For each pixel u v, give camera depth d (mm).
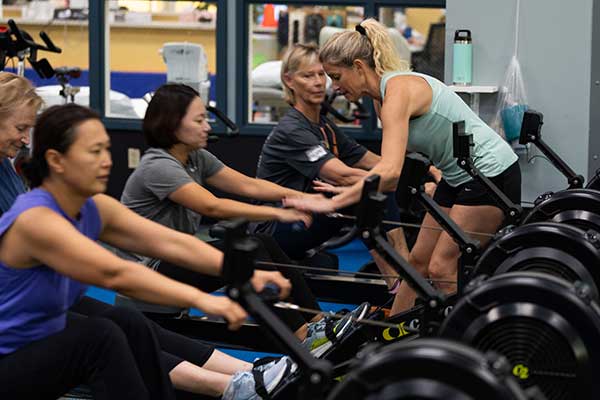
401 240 4922
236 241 2221
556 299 2365
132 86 7465
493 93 5109
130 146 7410
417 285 2629
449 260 3863
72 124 2518
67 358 2615
